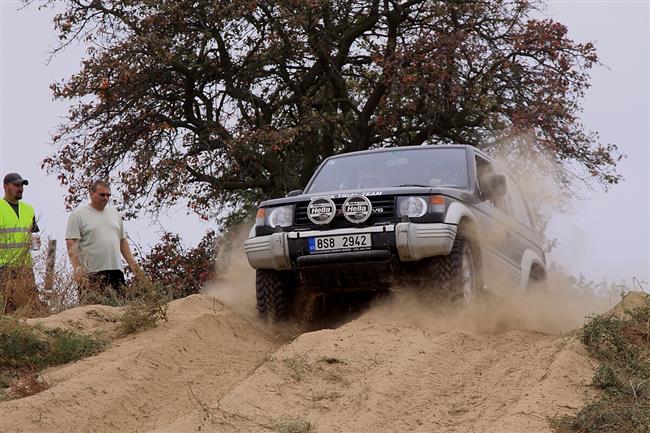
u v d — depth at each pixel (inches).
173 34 2154.3
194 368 816.3
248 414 661.3
